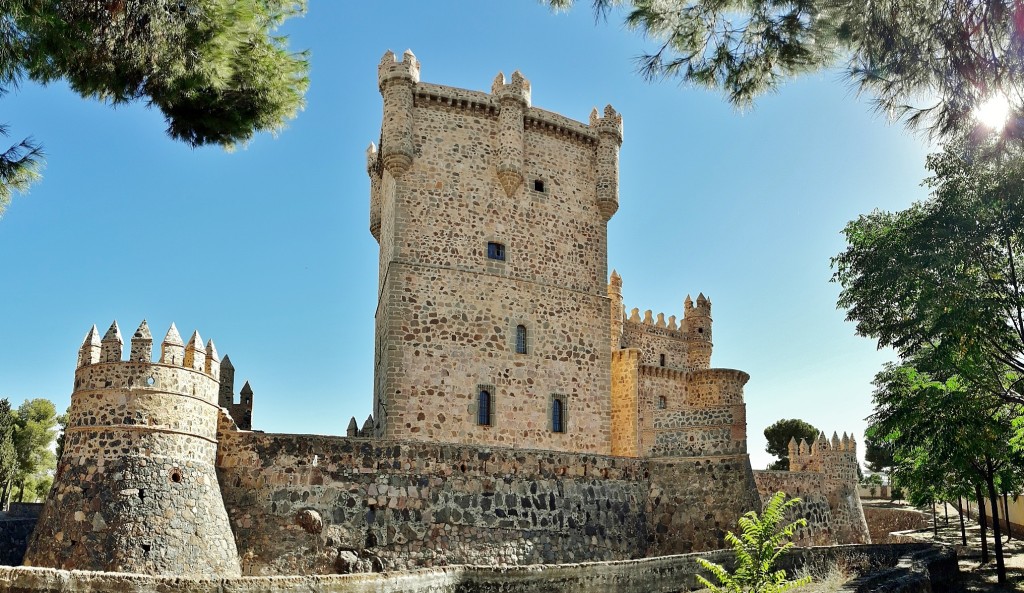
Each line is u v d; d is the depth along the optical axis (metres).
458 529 29.88
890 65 16.16
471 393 38.88
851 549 32.88
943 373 31.69
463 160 41.56
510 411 39.50
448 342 39.03
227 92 19.41
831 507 45.81
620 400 46.94
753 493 32.06
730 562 26.91
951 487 40.69
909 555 33.69
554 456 32.75
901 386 33.00
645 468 34.69
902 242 29.27
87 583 17.16
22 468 68.50
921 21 15.95
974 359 28.80
